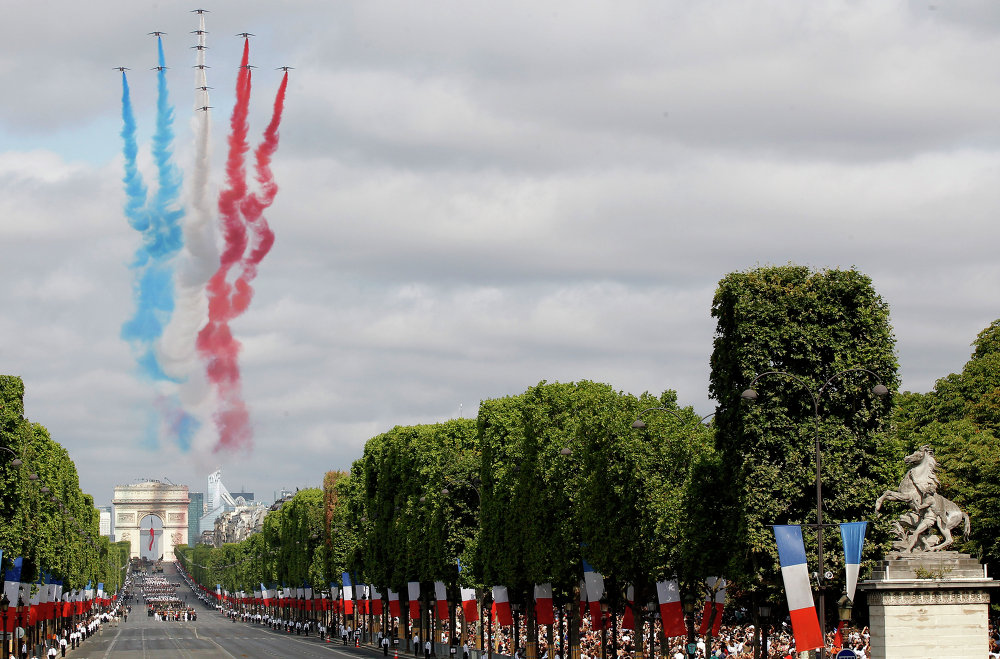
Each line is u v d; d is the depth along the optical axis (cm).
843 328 8806
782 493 8569
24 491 14138
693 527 9294
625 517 10669
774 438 8625
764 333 8731
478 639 17412
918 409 14275
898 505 8600
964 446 11750
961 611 7169
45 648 18788
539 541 12575
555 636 17112
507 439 14362
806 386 8344
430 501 16738
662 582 10194
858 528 7569
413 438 19438
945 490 11756
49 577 18112
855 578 7494
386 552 19862
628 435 10862
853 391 8694
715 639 11588
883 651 7106
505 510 14038
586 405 13212
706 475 9288
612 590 11906
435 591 16212
